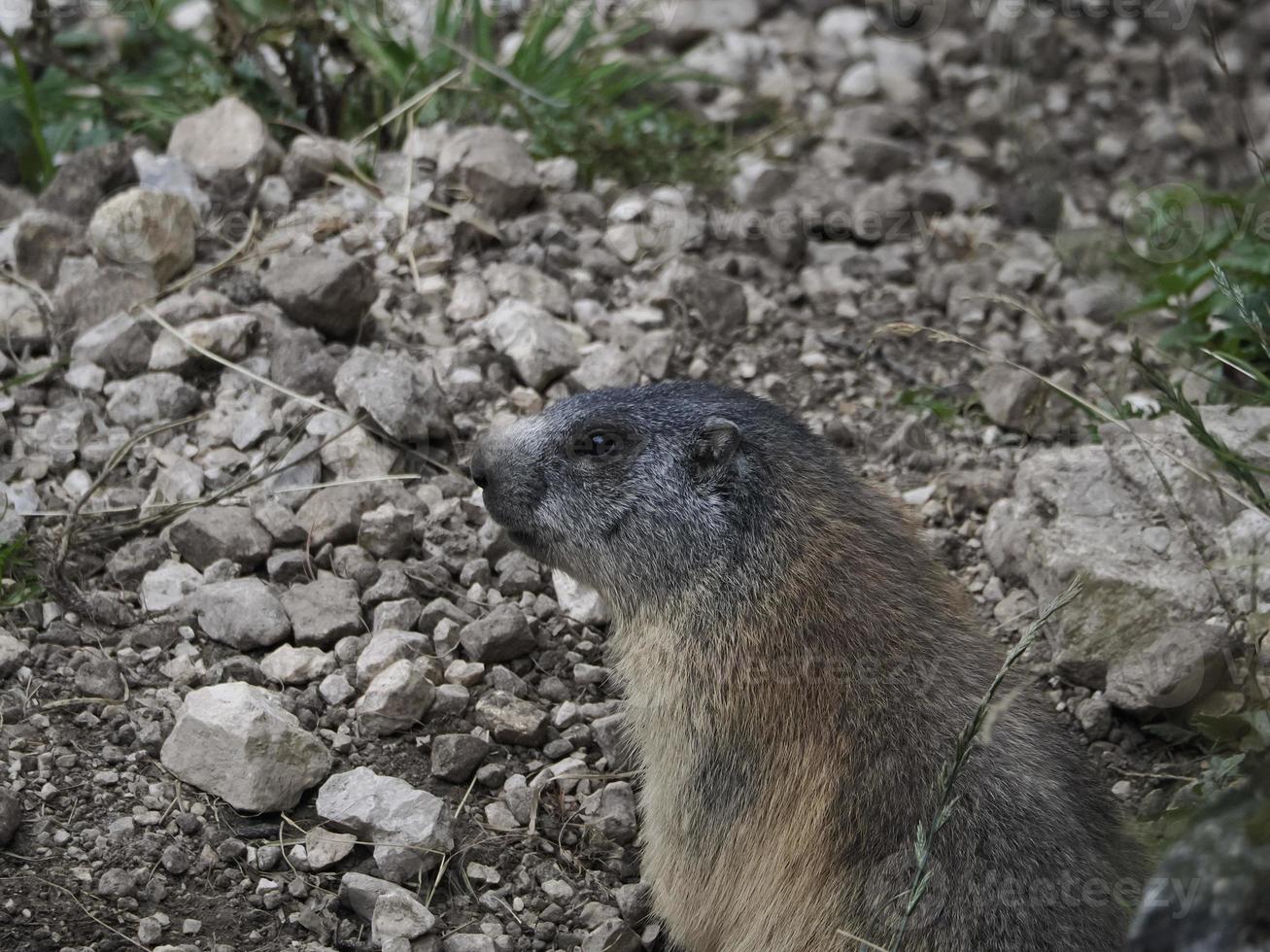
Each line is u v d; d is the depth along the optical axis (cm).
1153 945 384
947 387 771
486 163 841
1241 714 548
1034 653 625
